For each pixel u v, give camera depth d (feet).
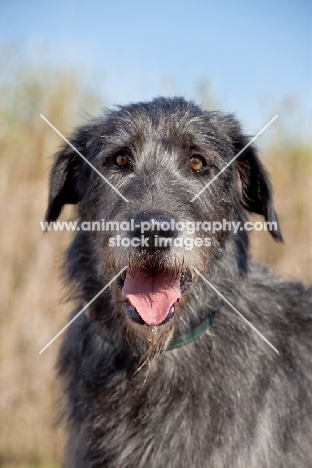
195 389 13.57
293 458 14.10
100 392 14.06
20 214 25.99
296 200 28.91
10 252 25.66
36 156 27.09
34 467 23.15
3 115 27.78
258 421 13.58
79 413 14.44
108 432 13.79
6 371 24.56
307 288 16.26
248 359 13.92
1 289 25.22
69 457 15.08
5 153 26.89
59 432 22.72
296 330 15.03
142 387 13.78
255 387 13.75
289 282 16.14
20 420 24.22
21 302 25.17
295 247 27.78
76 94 28.43
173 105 15.87
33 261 25.68
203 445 13.11
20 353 24.84
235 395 13.50
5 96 28.04
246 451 13.23
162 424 13.46
